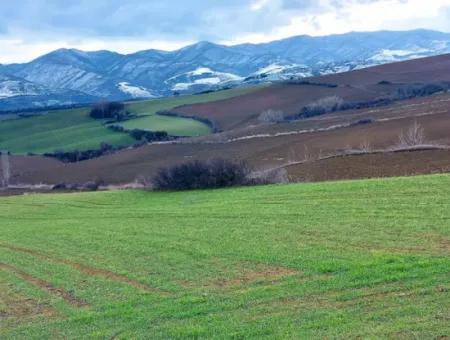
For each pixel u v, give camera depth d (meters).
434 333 11.48
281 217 26.22
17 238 29.58
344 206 26.72
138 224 29.44
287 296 14.96
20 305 17.20
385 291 14.35
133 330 13.83
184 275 18.45
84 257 22.88
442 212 22.94
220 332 13.00
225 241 22.58
